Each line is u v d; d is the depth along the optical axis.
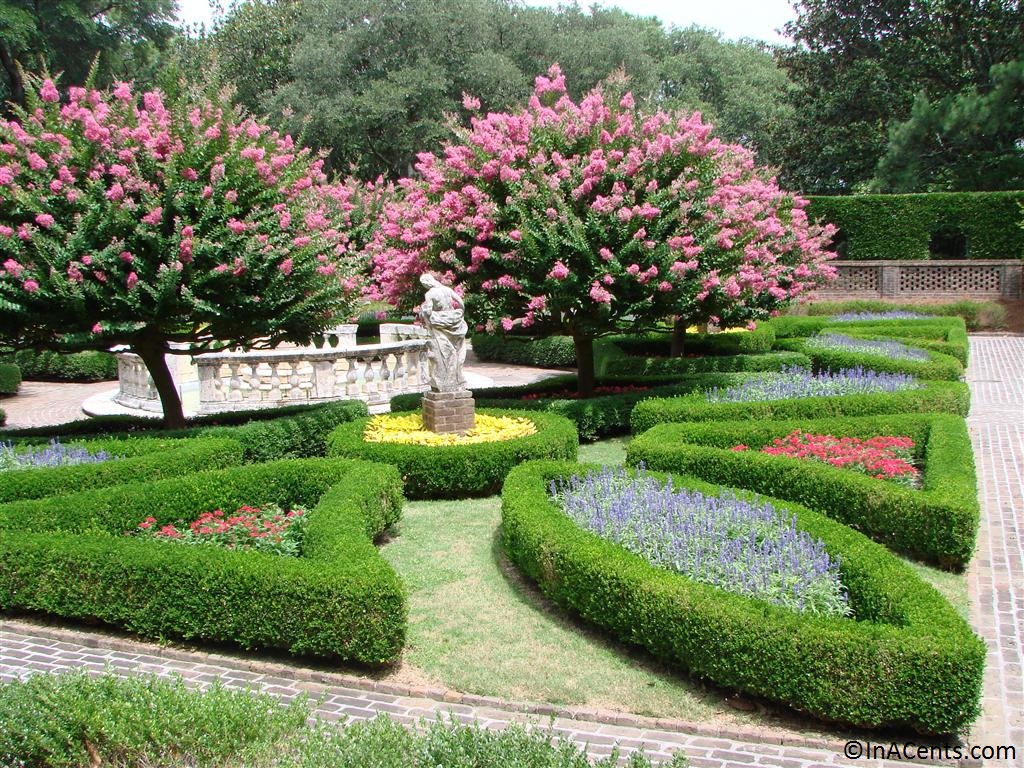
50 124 9.76
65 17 30.47
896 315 25.97
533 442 9.32
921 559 6.95
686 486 7.39
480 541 7.70
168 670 5.53
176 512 7.47
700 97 47.53
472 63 31.94
